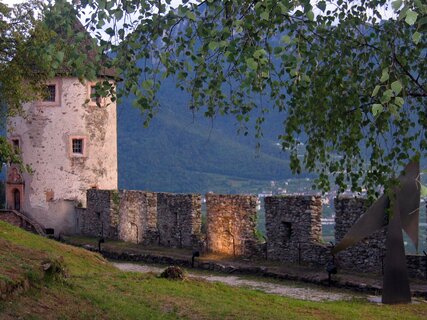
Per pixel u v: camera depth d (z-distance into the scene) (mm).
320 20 8180
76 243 33469
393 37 8320
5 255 12297
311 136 8984
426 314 15016
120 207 34031
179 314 12492
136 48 7305
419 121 8609
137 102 7258
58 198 39344
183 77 7496
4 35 26062
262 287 20297
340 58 8406
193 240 28219
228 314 12883
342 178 9070
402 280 16250
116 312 11664
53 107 39438
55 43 7344
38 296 11000
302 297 18297
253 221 25438
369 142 8609
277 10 6641
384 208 15711
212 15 7254
